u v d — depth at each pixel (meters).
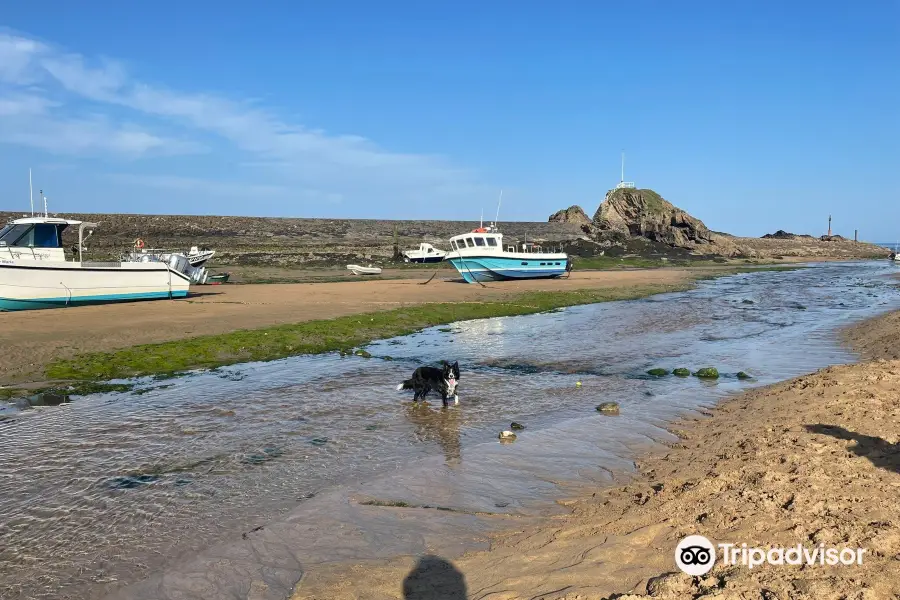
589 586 4.60
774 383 12.68
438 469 7.84
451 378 11.02
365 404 11.27
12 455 8.34
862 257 121.50
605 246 83.50
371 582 5.03
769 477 6.39
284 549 5.68
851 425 8.12
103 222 65.69
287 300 28.06
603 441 8.96
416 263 63.72
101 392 12.03
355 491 7.10
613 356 16.39
